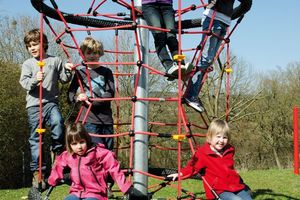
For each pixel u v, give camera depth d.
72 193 3.37
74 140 3.28
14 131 16.19
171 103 17.47
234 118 19.05
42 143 4.16
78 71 4.25
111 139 4.33
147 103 3.96
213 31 4.07
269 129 23.33
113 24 4.87
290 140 23.53
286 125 23.38
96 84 4.25
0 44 19.92
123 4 3.73
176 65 3.59
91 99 3.77
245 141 23.23
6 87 16.00
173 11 4.10
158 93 16.88
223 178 3.63
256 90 21.92
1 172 16.16
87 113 3.78
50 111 4.13
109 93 4.27
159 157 20.08
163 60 3.88
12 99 15.93
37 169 4.05
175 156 19.97
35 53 4.15
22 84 4.10
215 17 4.04
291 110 23.30
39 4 3.72
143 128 3.91
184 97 4.05
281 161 23.64
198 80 4.17
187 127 3.91
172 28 3.94
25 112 16.45
